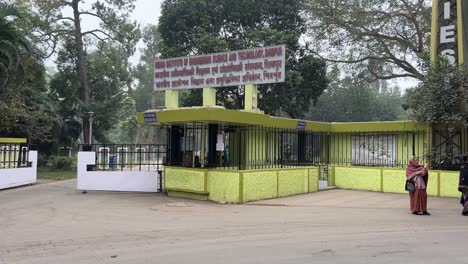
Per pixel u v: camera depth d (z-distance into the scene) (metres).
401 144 19.41
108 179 17.88
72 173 29.19
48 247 8.30
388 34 30.50
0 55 19.95
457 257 7.47
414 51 30.12
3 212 12.83
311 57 33.28
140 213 12.69
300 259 7.35
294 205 14.48
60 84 40.53
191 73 18.50
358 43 31.45
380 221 11.34
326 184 19.89
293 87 32.19
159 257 7.52
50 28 37.38
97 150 19.19
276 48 16.59
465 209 12.41
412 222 11.20
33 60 24.78
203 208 13.73
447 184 16.98
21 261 7.30
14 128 27.14
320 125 20.36
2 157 19.66
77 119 39.38
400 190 18.09
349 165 20.39
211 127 15.92
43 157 33.91
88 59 41.56
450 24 18.56
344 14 29.97
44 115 29.23
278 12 34.12
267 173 16.02
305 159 19.62
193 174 15.79
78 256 7.61
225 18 34.06
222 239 9.04
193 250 8.04
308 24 32.41
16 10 21.20
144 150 20.28
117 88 43.16
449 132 17.58
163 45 35.38
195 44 31.91
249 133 17.23
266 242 8.73
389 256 7.55
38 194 17.12
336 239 9.02
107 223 11.02
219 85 17.81
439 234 9.58
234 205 14.41
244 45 31.52
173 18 33.94
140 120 17.02
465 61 18.06
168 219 11.66
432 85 17.06
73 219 11.64
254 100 17.20
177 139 16.95
